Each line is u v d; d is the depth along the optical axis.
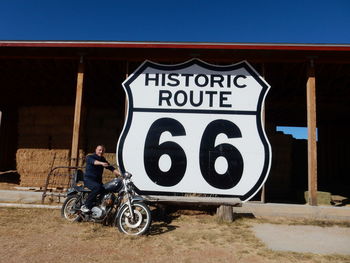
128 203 4.43
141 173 6.65
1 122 12.96
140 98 6.91
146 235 4.41
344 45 6.33
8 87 10.25
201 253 3.76
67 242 3.99
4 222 4.92
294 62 6.93
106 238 4.20
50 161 8.44
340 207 6.14
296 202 8.18
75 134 6.82
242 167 6.55
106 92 10.60
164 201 5.48
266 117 13.02
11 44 6.68
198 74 6.92
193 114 6.79
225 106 6.78
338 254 3.85
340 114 11.73
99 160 4.89
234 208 6.29
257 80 6.83
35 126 8.74
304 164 11.59
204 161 6.62
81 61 7.03
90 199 4.73
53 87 10.22
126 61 7.36
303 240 4.51
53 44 6.70
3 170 12.75
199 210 6.14
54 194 6.17
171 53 6.92
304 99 10.38
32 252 3.58
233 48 6.52
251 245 4.14
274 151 9.12
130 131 6.79
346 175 12.85
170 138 6.73
